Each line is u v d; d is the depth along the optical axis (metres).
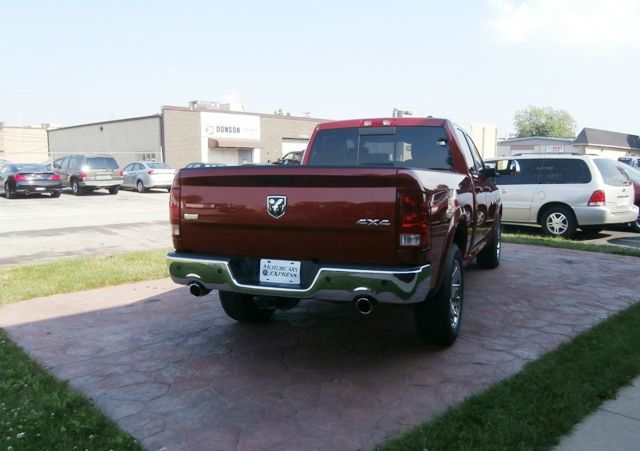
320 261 3.91
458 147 5.54
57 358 4.44
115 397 3.74
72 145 47.66
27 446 3.04
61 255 9.52
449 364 4.27
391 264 3.72
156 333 5.09
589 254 9.13
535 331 5.04
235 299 5.05
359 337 4.96
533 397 3.56
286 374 4.12
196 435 3.23
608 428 3.26
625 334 4.78
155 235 11.99
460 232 5.01
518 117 100.88
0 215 16.05
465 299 6.16
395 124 5.76
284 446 3.11
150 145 38.03
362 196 3.73
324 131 6.06
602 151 59.88
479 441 3.05
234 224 4.13
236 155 41.06
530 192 11.80
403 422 3.35
